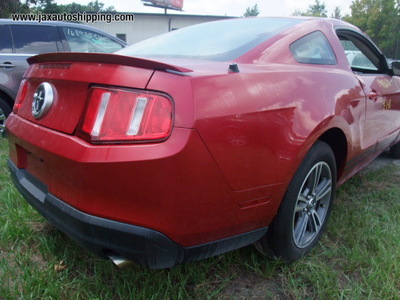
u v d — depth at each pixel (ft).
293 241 6.63
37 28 16.44
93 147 4.79
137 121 4.71
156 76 4.81
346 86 7.75
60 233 7.66
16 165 6.81
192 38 7.95
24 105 6.75
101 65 5.13
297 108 6.09
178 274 6.43
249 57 6.53
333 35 8.68
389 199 9.95
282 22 8.24
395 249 7.22
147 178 4.64
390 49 118.52
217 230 5.34
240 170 5.25
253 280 6.57
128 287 5.99
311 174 6.87
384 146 11.38
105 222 4.83
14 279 6.28
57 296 5.81
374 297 6.03
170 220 4.82
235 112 5.15
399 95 11.25
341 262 7.00
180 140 4.63
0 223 7.80
